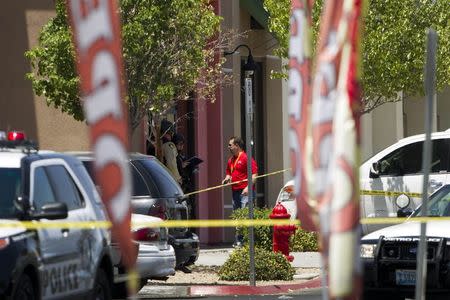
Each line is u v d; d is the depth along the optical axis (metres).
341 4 17.38
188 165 75.06
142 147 72.88
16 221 33.31
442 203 48.38
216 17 62.41
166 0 59.84
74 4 16.19
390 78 77.25
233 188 75.38
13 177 34.34
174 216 52.81
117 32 16.23
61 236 34.75
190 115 81.12
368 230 71.75
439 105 131.50
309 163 19.23
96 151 16.33
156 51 60.00
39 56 59.66
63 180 36.72
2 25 67.75
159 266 47.47
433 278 43.50
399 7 77.25
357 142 16.84
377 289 44.66
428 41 28.56
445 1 79.06
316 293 53.69
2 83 67.56
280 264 58.22
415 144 71.31
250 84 53.34
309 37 20.58
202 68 68.94
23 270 32.09
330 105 17.44
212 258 69.94
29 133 67.69
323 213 17.17
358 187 16.78
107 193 16.44
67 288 35.03
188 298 51.53
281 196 76.00
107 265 39.09
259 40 90.81
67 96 59.50
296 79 20.28
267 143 92.50
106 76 16.23
